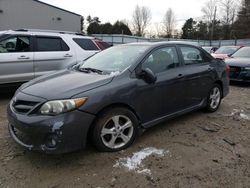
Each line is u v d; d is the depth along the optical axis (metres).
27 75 6.45
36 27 32.69
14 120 3.35
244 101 6.85
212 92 5.50
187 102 4.79
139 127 3.99
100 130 3.49
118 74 3.76
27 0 31.45
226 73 5.80
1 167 3.32
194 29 75.00
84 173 3.23
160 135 4.35
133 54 4.20
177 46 4.73
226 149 3.94
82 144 3.31
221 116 5.41
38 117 3.16
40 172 3.24
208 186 3.05
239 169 3.40
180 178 3.17
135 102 3.81
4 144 3.92
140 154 3.68
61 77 3.91
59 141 3.14
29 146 3.25
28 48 6.52
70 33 7.59
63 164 3.41
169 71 4.38
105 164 3.42
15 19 31.03
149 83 3.96
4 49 6.21
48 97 3.26
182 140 4.19
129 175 3.20
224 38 63.41
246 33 55.97
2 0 29.81
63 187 2.98
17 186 2.98
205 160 3.59
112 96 3.51
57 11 33.91
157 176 3.20
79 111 3.24
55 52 6.88
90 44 7.66
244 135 4.47
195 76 4.84
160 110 4.25
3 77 6.12
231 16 62.44
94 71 4.12
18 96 3.52
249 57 9.90
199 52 5.21
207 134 4.46
